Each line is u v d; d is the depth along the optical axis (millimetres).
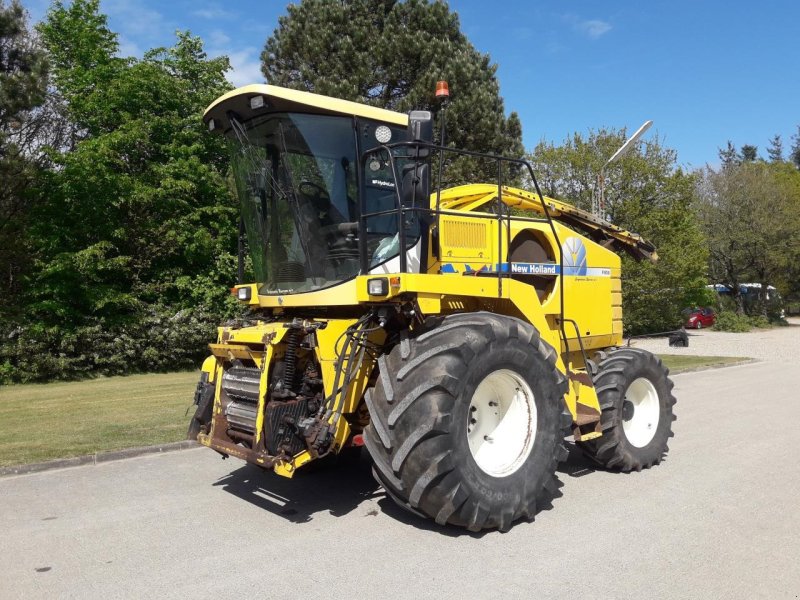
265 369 5043
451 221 5926
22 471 6789
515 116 23188
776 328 40250
